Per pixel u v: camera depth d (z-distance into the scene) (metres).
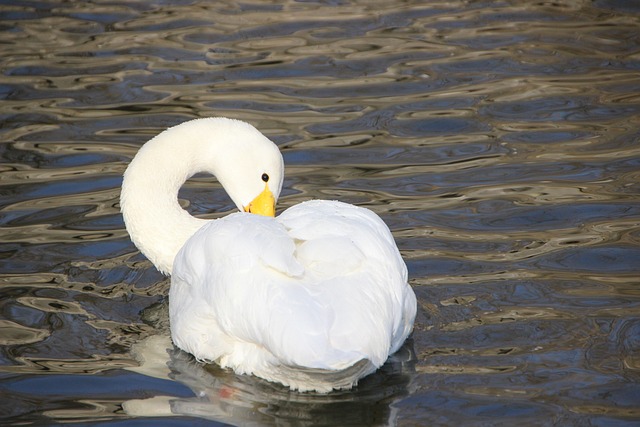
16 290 11.61
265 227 9.59
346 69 19.02
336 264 9.03
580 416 8.70
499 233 12.77
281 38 20.69
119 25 21.55
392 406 9.01
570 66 18.70
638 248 12.16
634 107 16.77
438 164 15.09
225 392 9.36
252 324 8.95
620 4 22.08
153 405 9.18
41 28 21.39
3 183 14.66
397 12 22.09
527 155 15.21
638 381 9.24
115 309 11.25
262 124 16.70
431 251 12.33
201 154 12.40
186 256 10.04
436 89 17.97
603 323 10.40
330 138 16.17
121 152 15.70
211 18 21.95
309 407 9.05
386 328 8.84
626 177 14.23
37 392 9.45
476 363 9.70
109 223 13.45
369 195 14.12
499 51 19.61
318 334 8.46
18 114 17.20
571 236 12.58
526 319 10.55
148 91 18.16
